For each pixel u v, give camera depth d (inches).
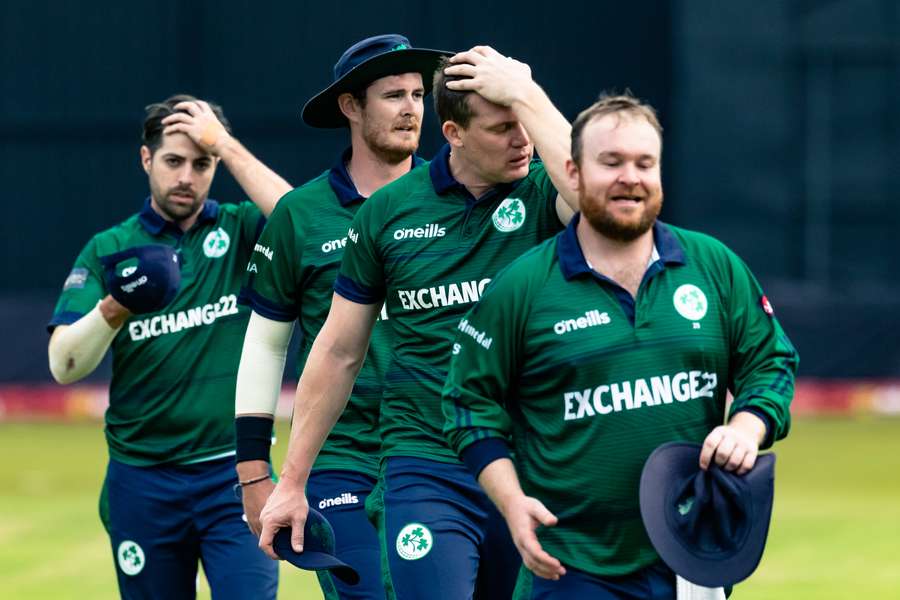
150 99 3585.1
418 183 695.7
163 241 883.4
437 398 698.2
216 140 868.0
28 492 1973.4
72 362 845.8
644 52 3427.7
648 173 547.2
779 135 3240.7
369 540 764.0
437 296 688.4
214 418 863.1
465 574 684.7
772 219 3240.7
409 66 768.9
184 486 861.2
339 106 786.2
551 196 683.4
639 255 568.4
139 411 864.9
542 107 641.6
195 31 3563.0
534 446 578.6
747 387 564.1
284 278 773.9
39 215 3624.5
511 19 3457.2
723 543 542.0
